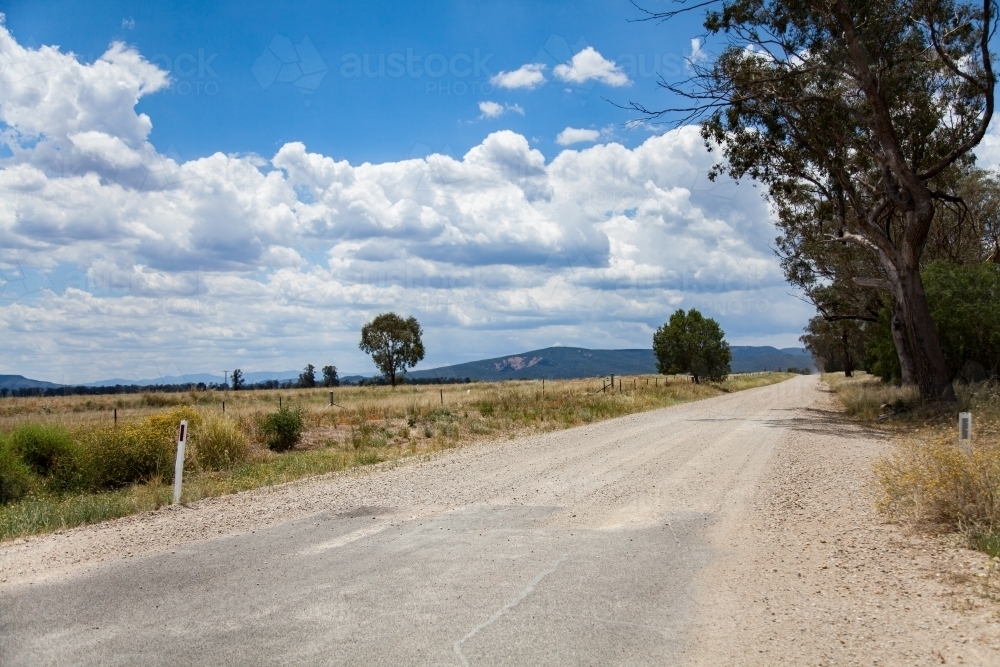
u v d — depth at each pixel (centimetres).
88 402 4188
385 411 2845
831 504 890
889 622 490
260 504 976
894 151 2119
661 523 810
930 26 1944
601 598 545
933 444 842
